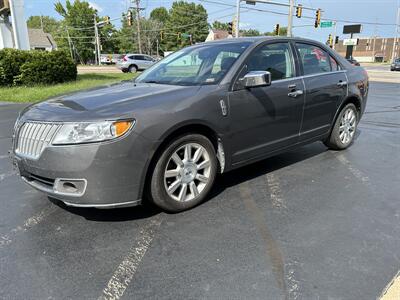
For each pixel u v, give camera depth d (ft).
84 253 9.45
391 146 19.75
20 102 42.45
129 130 9.78
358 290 7.87
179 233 10.40
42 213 11.75
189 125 11.09
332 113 16.97
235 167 12.99
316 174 15.19
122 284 8.22
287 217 11.31
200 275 8.49
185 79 13.09
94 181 9.68
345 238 10.03
